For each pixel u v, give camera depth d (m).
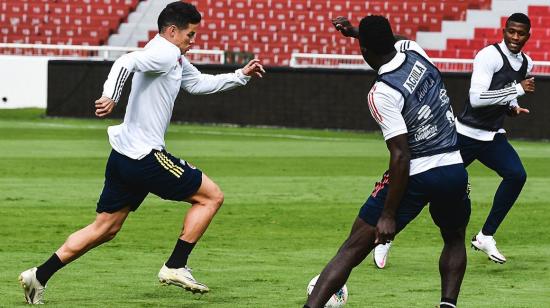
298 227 40.66
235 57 95.75
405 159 22.53
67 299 27.25
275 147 73.12
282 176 56.88
